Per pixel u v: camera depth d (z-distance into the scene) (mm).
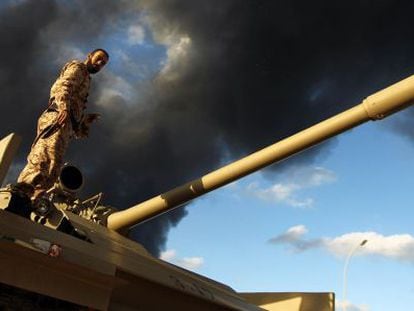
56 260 6598
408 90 9312
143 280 8109
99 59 9219
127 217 11008
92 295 7078
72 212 10148
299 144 10219
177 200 10984
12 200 7387
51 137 8375
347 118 9836
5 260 6199
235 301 10523
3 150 7191
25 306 6582
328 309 14164
